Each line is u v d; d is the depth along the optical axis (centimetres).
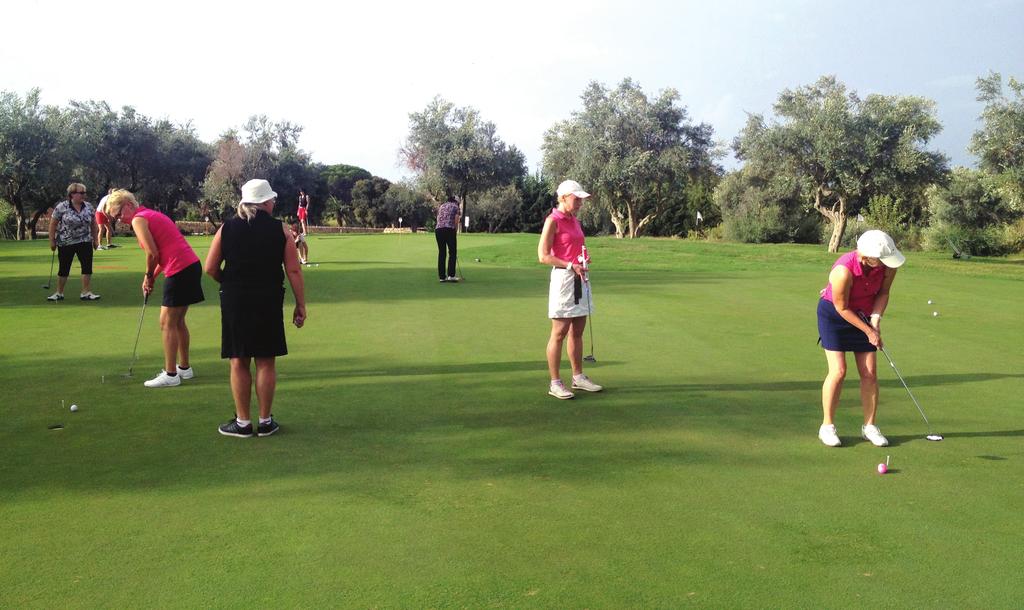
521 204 6178
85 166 4747
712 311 1102
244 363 504
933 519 386
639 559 337
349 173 8562
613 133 4400
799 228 4312
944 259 2531
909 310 1158
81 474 436
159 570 322
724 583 316
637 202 4650
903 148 2677
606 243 2789
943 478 446
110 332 876
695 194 5572
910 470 460
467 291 1280
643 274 1698
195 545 346
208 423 538
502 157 5378
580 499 407
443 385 654
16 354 759
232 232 496
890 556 344
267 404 511
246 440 502
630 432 529
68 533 358
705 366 742
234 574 319
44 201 4200
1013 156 2392
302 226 1742
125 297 1162
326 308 1083
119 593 303
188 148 5347
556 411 579
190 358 750
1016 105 2355
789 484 434
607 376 698
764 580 319
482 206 5934
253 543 349
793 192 3050
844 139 2742
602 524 375
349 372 699
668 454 484
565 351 800
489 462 464
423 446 493
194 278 646
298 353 780
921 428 550
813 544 355
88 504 393
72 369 699
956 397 637
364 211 7450
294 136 5878
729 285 1459
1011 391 657
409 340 849
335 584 312
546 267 1769
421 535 359
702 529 370
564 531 366
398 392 629
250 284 491
